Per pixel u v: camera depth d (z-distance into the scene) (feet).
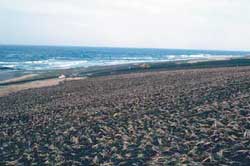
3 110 111.14
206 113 72.28
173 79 144.36
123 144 61.36
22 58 529.86
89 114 88.02
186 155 52.90
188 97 90.68
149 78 161.68
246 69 165.07
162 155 54.44
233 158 49.90
